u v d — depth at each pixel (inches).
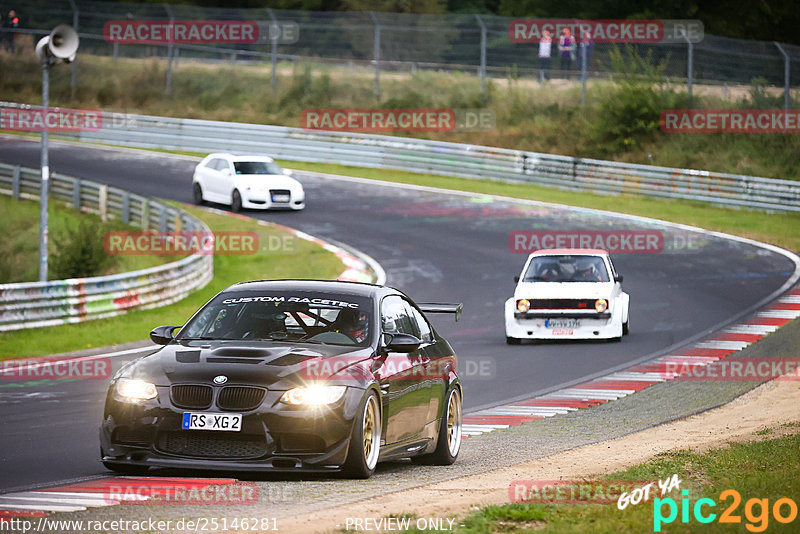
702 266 4074.8
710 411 1800.0
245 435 1048.8
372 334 1187.9
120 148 6806.1
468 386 2140.7
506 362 2450.8
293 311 1211.9
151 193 5467.5
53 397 1884.8
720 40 6766.7
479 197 5565.9
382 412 1142.3
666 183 5664.4
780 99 6786.4
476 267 4013.3
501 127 7185.0
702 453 1298.0
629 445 1440.7
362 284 1293.1
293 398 1055.0
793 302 3356.3
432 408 1283.2
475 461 1360.7
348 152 6456.7
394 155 6373.0
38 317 2812.5
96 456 1326.3
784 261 4173.2
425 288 3627.0
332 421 1058.7
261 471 1123.9
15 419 1647.4
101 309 3011.8
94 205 5017.2
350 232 4667.8
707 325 2999.5
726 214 5364.2
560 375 2268.7
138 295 3161.9
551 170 5979.3
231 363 1090.1
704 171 6112.2
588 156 6786.4
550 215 5123.0
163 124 6820.9
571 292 2733.8
